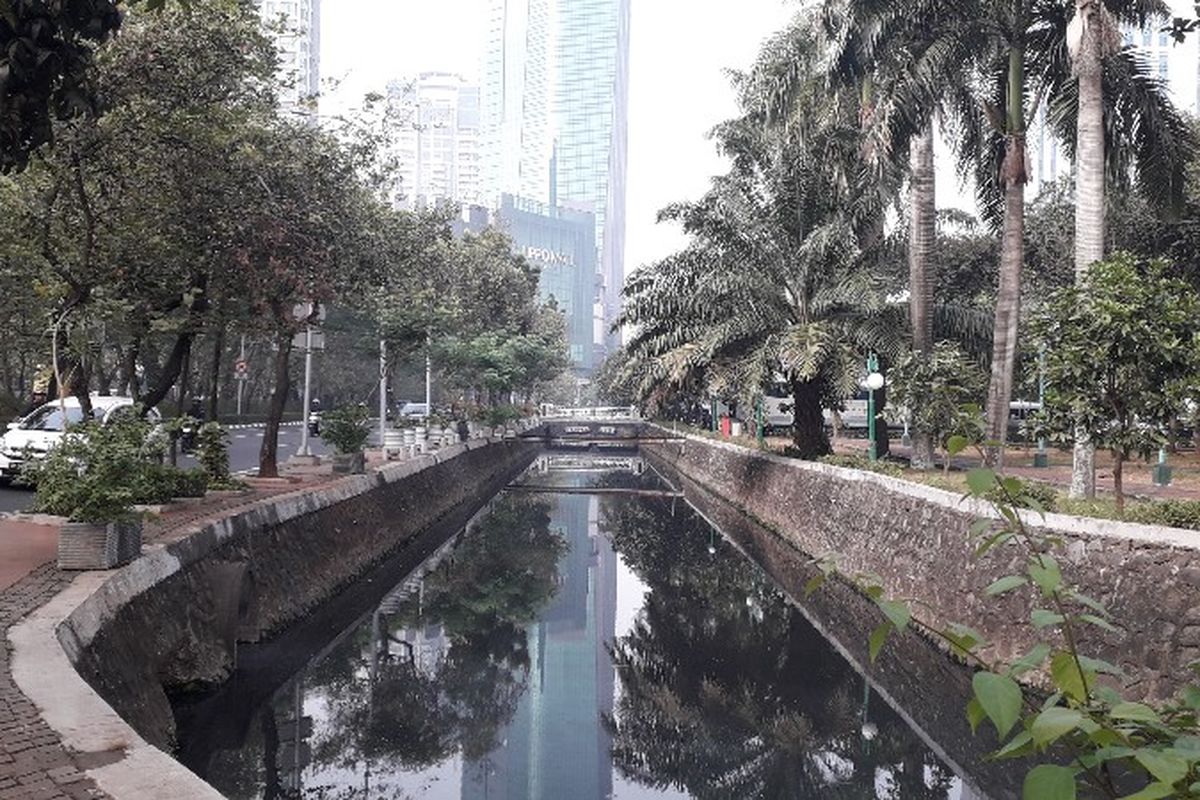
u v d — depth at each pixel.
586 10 148.88
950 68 17.38
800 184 21.88
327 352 48.41
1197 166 21.58
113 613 8.22
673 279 23.25
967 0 17.33
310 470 22.66
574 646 14.78
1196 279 23.84
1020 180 16.94
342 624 15.44
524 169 153.62
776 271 22.20
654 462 57.81
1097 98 14.50
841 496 19.36
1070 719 1.91
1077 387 11.12
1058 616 2.40
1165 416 10.89
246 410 56.03
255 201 14.99
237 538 12.55
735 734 10.71
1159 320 10.82
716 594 18.75
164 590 9.66
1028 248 29.27
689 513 31.89
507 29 157.25
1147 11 16.02
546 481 44.12
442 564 21.78
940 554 13.48
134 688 7.96
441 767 9.68
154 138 13.04
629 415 85.25
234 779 9.07
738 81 24.39
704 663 13.73
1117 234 24.02
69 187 13.47
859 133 19.95
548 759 9.88
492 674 13.12
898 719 11.12
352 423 22.67
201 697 9.77
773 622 16.30
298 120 17.81
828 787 9.16
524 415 66.56
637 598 18.41
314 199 16.39
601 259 149.12
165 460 16.64
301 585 14.46
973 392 17.48
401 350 29.42
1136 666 9.30
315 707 11.23
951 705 11.37
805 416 25.08
